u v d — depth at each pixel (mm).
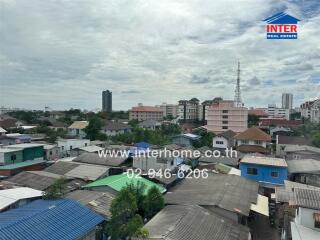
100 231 18516
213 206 21734
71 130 81688
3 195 21172
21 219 14938
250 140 60375
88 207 19812
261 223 26141
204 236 17156
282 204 23484
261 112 139875
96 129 68875
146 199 21641
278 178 33594
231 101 97562
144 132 66438
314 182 32406
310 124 98000
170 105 167750
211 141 67812
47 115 134000
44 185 25812
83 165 34250
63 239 14562
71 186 27250
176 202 23266
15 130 69688
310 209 17406
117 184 26172
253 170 34812
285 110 162625
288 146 54250
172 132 85875
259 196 27172
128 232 16875
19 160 39250
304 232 16688
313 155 44719
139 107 143000
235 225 20250
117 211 17656
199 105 137625
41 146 44312
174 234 16203
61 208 17281
